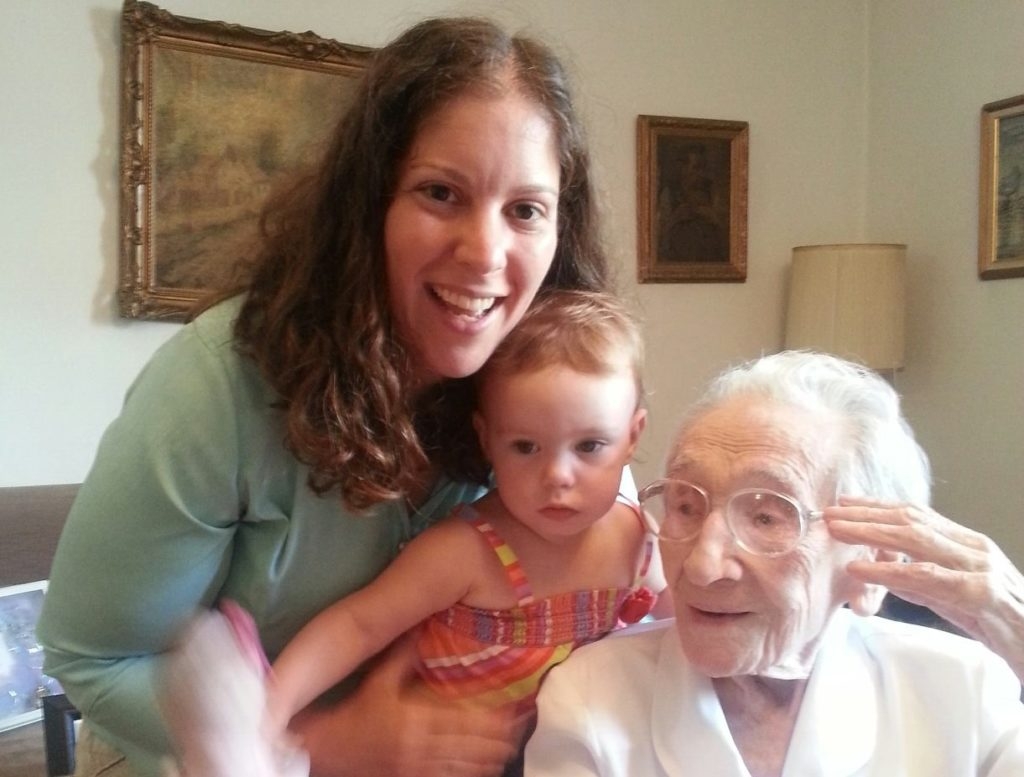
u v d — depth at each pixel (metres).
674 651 1.09
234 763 0.86
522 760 1.14
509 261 1.00
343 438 0.97
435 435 1.16
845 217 3.65
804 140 3.55
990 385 3.12
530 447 1.09
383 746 1.03
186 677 0.88
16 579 2.15
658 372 3.34
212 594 1.08
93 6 2.45
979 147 3.13
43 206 2.43
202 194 2.58
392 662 1.12
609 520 1.19
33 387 2.46
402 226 0.97
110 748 1.17
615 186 3.23
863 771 1.03
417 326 1.02
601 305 1.14
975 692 1.05
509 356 1.08
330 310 1.00
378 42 2.82
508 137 0.95
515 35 1.06
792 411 1.03
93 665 1.04
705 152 3.35
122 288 2.51
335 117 1.08
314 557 1.08
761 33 3.45
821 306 3.09
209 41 2.56
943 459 3.31
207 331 1.01
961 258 3.22
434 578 1.11
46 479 2.49
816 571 0.99
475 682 1.13
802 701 1.03
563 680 1.09
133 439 0.97
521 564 1.14
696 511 1.03
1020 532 3.03
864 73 3.63
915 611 2.14
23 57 2.39
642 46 3.25
